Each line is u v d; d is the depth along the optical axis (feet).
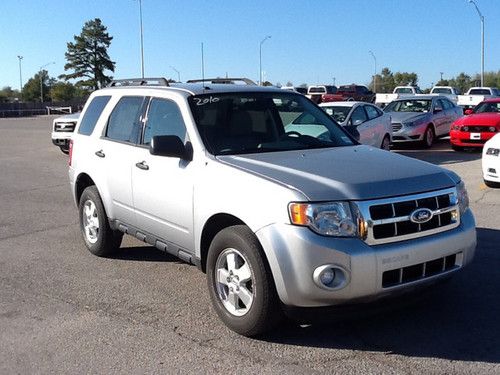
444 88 117.08
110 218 20.98
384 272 13.32
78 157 22.85
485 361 13.32
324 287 13.05
